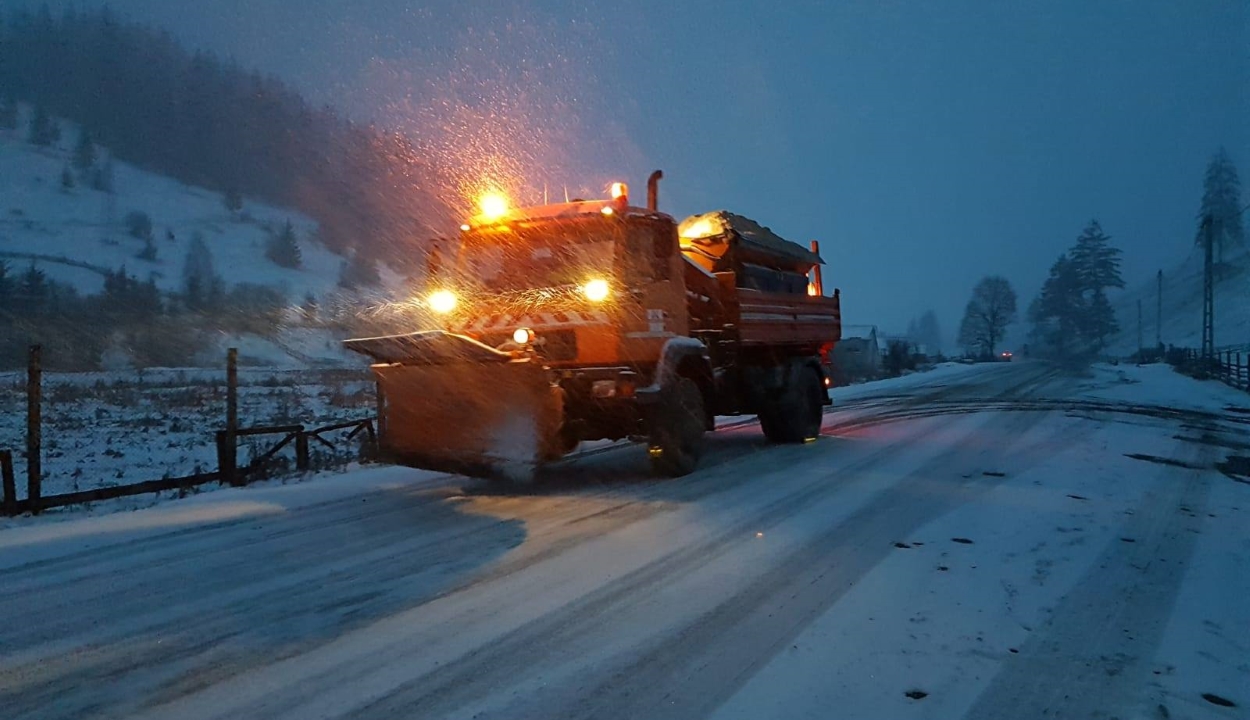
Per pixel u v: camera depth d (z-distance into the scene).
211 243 78.44
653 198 10.25
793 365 13.09
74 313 46.00
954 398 22.34
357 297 63.44
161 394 27.34
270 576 5.93
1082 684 4.18
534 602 5.31
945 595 5.45
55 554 6.59
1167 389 25.70
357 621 5.00
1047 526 7.27
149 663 4.40
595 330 8.70
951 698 4.02
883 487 9.05
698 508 7.99
